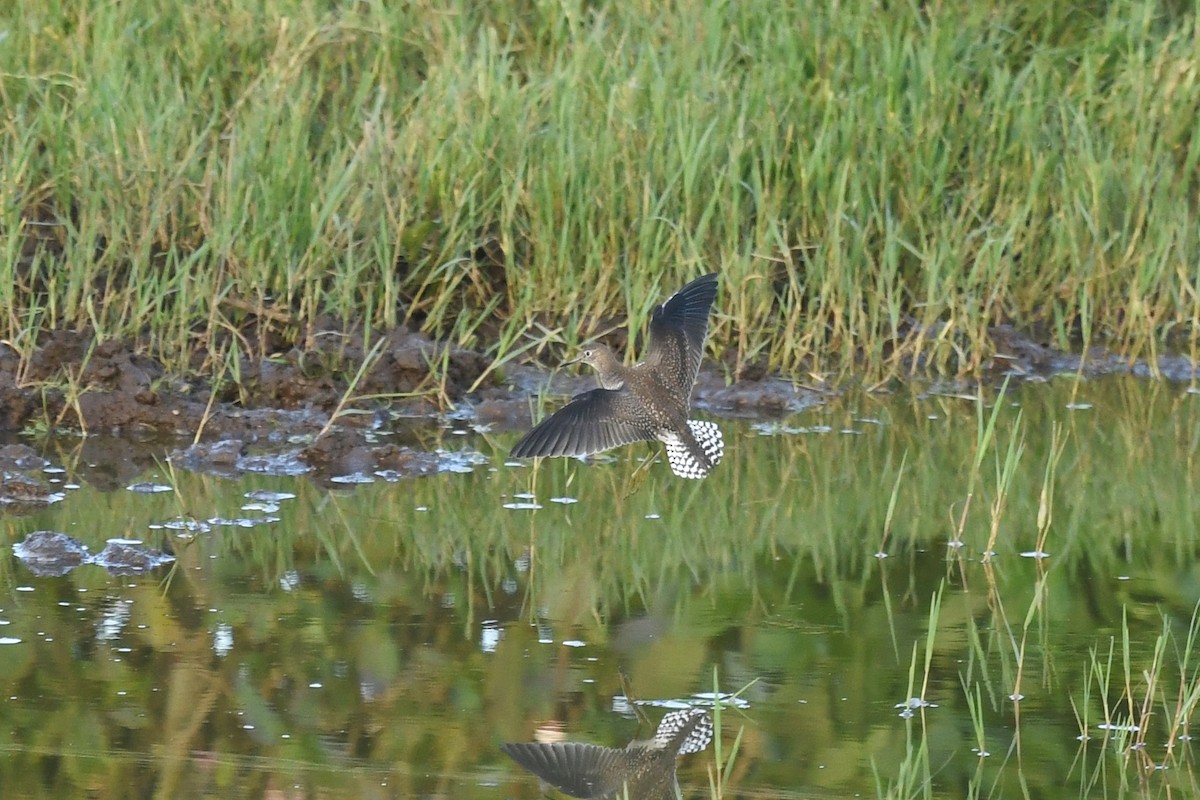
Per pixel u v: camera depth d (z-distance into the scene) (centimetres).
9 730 831
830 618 1007
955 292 1592
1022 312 1683
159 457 1315
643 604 1029
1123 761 825
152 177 1455
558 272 1512
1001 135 1648
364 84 1578
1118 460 1336
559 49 1664
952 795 786
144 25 1633
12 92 1527
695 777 800
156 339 1438
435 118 1544
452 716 861
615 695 891
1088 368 1609
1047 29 1791
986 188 1634
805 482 1282
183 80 1619
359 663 927
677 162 1543
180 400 1396
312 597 1028
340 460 1301
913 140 1617
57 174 1446
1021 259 1673
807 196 1551
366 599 1027
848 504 1234
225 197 1455
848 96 1627
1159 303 1625
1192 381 1558
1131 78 1700
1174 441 1388
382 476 1288
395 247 1488
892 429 1422
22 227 1459
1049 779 804
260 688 889
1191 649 959
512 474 1299
